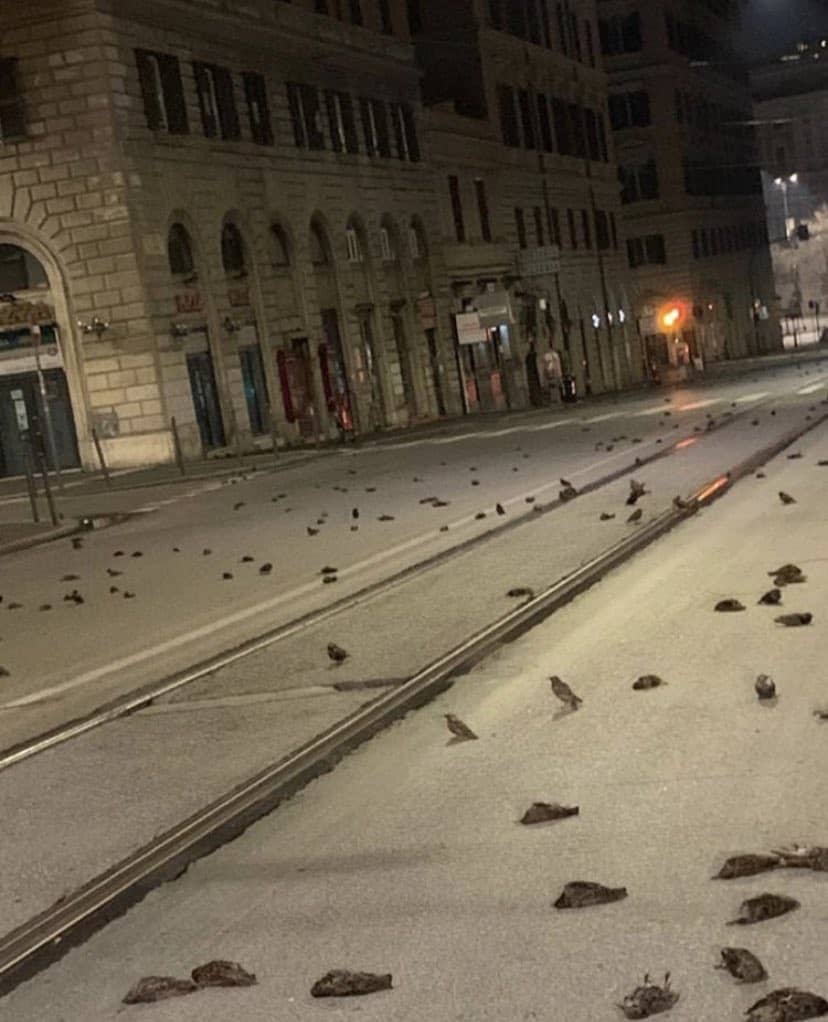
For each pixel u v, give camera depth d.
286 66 49.66
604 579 12.21
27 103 40.31
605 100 88.38
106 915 5.76
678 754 6.87
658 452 25.44
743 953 4.45
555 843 5.85
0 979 5.21
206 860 6.31
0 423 42.31
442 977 4.70
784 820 5.75
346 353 52.25
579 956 4.71
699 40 106.56
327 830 6.47
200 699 9.62
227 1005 4.71
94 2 39.69
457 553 15.16
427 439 43.53
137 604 14.70
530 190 72.31
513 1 73.50
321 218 51.38
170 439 40.88
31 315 41.25
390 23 59.34
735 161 115.69
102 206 40.38
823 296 173.38
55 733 9.16
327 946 5.12
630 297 88.75
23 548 23.23
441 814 6.46
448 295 61.09
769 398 41.59
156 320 40.97
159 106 42.38
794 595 10.44
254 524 21.83
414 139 59.38
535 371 69.62
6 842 7.00
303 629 11.67
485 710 8.27
